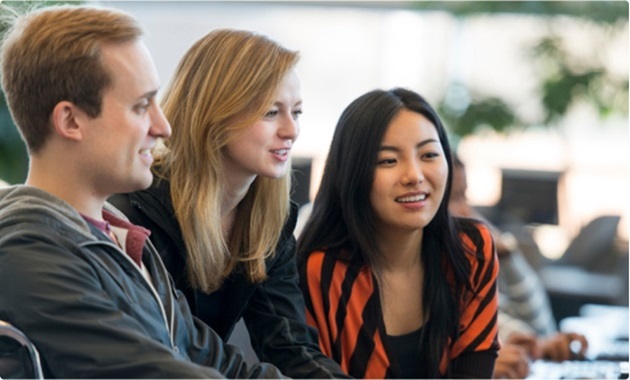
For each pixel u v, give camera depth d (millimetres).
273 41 2258
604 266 7762
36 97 1716
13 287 1600
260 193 2354
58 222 1675
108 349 1571
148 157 1769
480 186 9758
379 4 9812
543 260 7668
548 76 9086
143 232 1894
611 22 8859
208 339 1987
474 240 2664
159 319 1768
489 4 9078
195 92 2221
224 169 2250
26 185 1744
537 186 8641
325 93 10086
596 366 3230
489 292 2662
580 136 9734
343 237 2566
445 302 2607
